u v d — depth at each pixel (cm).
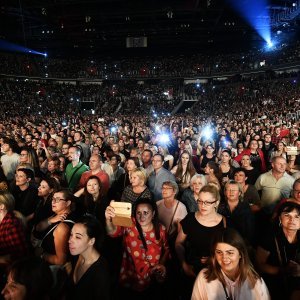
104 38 4919
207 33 4744
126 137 1145
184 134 1341
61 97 4825
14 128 1510
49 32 4591
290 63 4147
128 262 338
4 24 4275
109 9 3559
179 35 4791
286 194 507
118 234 344
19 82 4659
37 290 215
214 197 327
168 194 413
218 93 4897
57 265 294
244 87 4572
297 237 295
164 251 347
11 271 217
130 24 4347
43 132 1288
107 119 2964
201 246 330
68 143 827
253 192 485
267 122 1873
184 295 340
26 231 360
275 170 515
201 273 246
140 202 332
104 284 258
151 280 333
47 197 431
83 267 266
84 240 259
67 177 629
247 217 395
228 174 611
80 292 256
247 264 235
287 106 2916
